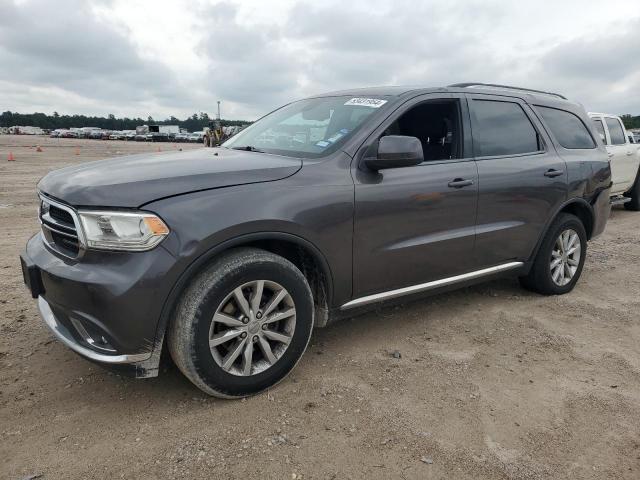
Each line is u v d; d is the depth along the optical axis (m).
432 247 3.79
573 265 5.08
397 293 3.72
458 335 4.02
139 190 2.70
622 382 3.38
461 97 4.16
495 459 2.59
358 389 3.17
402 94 3.83
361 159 3.42
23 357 3.48
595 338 4.05
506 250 4.38
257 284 2.92
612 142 10.05
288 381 3.25
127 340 2.62
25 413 2.85
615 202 9.41
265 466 2.48
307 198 3.09
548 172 4.57
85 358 2.74
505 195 4.22
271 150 3.74
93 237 2.63
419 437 2.73
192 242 2.66
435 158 4.05
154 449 2.58
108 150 36.44
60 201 2.85
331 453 2.59
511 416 2.96
